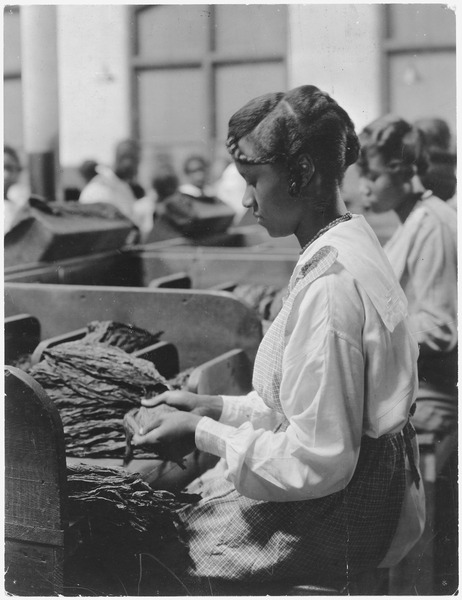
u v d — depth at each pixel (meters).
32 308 2.55
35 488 1.53
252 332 2.37
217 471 1.91
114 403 1.90
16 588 1.57
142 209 3.38
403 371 1.46
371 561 1.51
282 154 1.46
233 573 1.52
